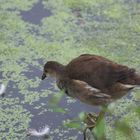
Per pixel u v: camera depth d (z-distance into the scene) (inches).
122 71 366.0
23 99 432.5
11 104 426.9
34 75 462.3
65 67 392.8
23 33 525.0
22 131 398.9
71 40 515.5
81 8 568.1
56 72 397.4
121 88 366.0
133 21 547.2
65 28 534.6
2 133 396.8
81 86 375.6
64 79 390.3
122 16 555.8
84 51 496.7
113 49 501.0
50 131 399.9
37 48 500.7
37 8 565.3
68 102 430.9
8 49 497.7
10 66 473.1
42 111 419.5
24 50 497.4
